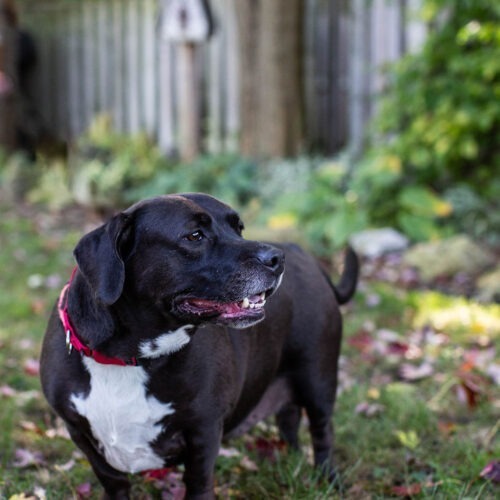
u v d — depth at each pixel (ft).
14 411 12.71
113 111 37.81
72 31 38.60
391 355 15.14
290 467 10.85
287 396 10.65
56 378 8.41
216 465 11.01
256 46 30.12
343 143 31.12
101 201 29.84
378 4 29.22
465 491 10.10
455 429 12.08
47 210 30.45
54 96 39.91
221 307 8.23
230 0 32.94
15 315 17.83
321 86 31.30
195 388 8.36
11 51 36.70
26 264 22.43
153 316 8.14
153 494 10.35
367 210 24.45
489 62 23.27
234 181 27.94
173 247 8.13
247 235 22.06
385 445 11.77
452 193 24.49
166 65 35.24
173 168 31.58
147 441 8.50
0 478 10.62
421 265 20.90
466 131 24.30
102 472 9.03
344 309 17.99
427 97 25.09
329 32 30.73
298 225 24.23
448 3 24.73
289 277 10.33
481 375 14.14
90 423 8.43
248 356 9.32
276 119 29.53
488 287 19.03
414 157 24.62
